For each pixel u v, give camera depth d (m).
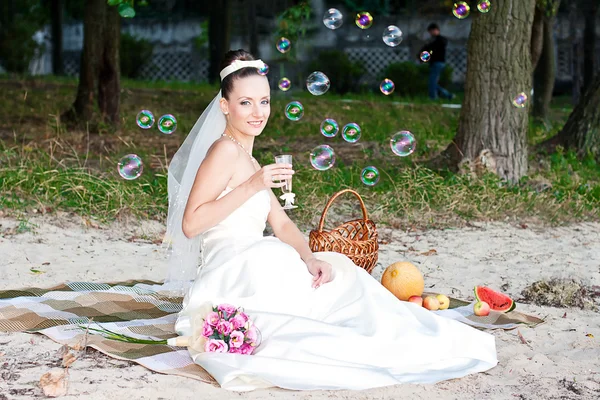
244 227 4.06
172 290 4.75
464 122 8.60
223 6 18.03
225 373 3.41
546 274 5.66
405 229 7.01
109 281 5.14
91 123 11.20
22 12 21.56
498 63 8.38
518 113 8.44
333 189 7.98
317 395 3.35
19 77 17.55
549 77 13.30
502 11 8.34
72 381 3.41
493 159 8.40
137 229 6.62
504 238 6.76
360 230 4.80
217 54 18.14
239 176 3.99
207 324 3.67
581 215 7.68
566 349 4.11
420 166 8.32
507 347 4.08
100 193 7.14
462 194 7.69
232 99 3.98
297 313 3.85
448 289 5.26
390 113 14.12
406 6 23.33
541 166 9.38
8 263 5.37
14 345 3.85
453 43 22.33
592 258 6.18
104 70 11.27
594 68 18.22
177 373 3.55
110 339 3.96
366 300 3.80
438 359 3.71
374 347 3.63
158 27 23.91
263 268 3.87
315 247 4.60
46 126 11.13
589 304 4.96
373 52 22.42
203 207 3.89
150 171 8.81
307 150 10.34
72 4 24.08
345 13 22.80
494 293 4.77
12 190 7.10
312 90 5.41
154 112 13.40
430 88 17.98
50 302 4.54
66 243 6.02
